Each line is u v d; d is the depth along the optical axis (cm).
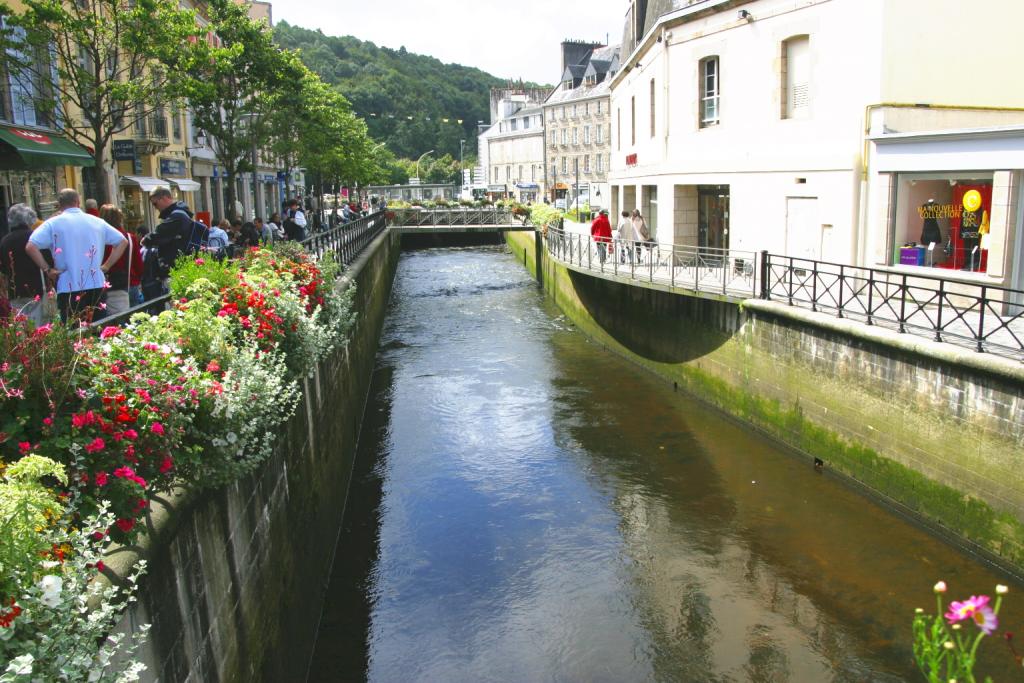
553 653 766
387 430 1434
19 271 671
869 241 1423
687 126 1909
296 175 5328
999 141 1173
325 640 792
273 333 646
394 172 10556
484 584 894
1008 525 854
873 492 1075
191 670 405
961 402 910
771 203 1638
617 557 949
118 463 355
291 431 713
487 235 5581
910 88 1390
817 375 1183
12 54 1477
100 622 279
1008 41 1434
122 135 2264
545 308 2747
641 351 1844
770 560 934
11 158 1496
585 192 7731
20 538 256
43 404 350
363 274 1739
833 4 1455
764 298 1342
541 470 1223
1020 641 752
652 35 2050
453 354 2041
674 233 1973
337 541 997
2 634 242
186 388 418
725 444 1320
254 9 5309
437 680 728
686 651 767
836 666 741
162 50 1428
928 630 764
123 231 784
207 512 452
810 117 1532
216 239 1090
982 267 1252
